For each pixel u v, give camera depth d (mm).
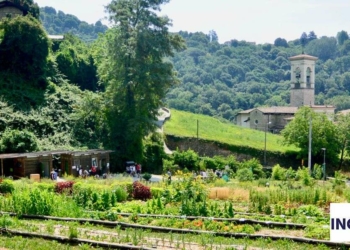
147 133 54562
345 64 187500
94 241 16281
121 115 55906
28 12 71188
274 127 91562
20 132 48906
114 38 55375
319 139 64562
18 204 22109
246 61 188250
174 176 51219
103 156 50031
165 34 56344
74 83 70438
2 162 41000
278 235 18203
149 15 55344
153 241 16781
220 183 38750
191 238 17234
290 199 27922
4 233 18250
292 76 103625
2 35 61719
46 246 16156
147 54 55781
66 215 21859
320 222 21016
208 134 70875
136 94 55031
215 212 22969
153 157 58000
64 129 55656
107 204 25219
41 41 62000
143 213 23656
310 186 37312
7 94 56969
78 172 45719
